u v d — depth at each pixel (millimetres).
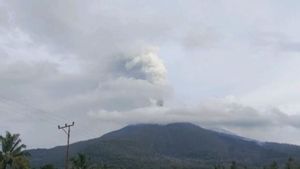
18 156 91188
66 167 80250
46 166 117125
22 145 93062
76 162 123188
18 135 92812
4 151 91250
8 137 91688
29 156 94438
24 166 91438
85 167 124125
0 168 88812
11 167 92125
